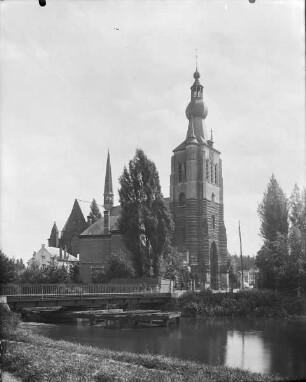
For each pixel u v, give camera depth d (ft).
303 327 148.25
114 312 169.48
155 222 241.96
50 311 175.73
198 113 343.87
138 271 241.14
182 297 197.57
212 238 321.52
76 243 403.13
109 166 490.90
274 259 197.77
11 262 165.27
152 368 72.69
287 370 79.56
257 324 159.22
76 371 57.98
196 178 320.29
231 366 82.64
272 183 199.41
